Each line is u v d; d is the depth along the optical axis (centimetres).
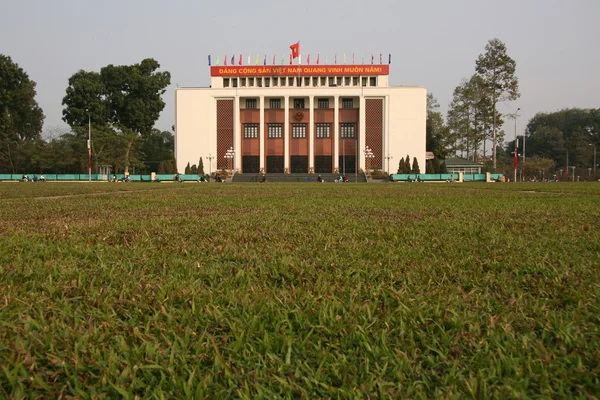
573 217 834
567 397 185
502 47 6712
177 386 196
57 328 248
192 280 347
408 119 7431
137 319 269
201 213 951
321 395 192
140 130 8056
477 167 7988
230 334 247
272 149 7594
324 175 7075
